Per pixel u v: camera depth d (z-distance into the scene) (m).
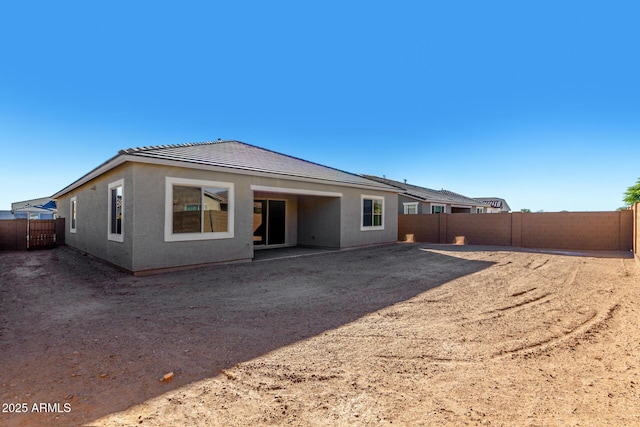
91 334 4.76
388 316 5.64
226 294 7.23
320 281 8.62
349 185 15.27
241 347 4.27
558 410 2.82
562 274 9.52
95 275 9.35
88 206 13.30
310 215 16.33
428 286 8.03
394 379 3.40
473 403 2.93
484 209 34.78
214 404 2.92
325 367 3.68
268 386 3.26
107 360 3.85
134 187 8.88
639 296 6.92
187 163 9.62
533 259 12.62
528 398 3.02
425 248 16.31
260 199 15.41
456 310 5.99
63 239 17.78
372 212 16.97
